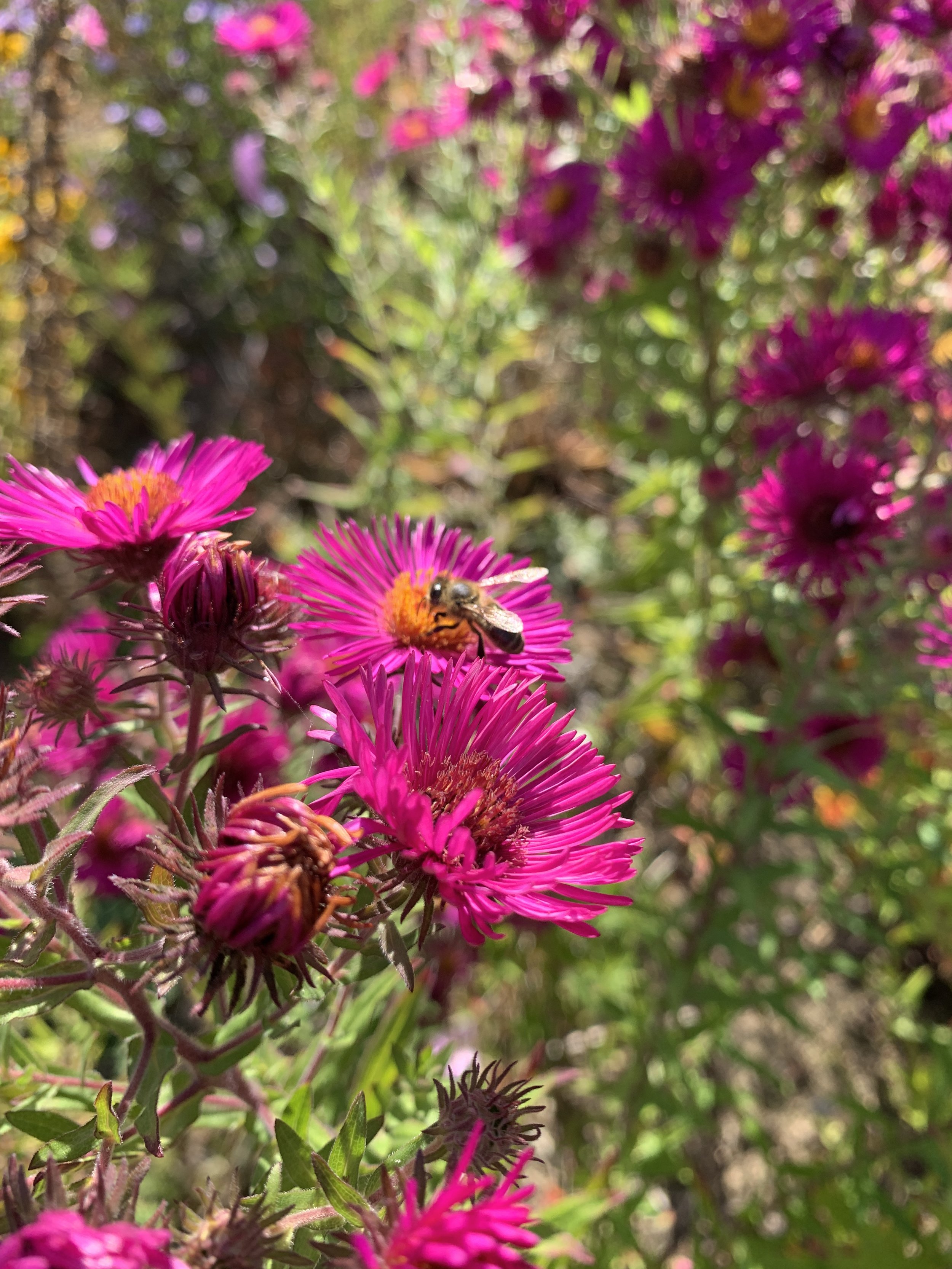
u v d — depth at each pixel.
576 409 0.38
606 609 0.31
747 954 0.21
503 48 0.27
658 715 0.27
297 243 0.43
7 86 0.24
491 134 0.30
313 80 0.33
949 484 0.20
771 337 0.23
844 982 0.30
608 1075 0.26
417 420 0.32
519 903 0.09
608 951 0.26
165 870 0.09
